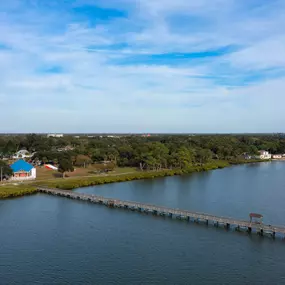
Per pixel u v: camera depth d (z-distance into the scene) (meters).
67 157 187.62
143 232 78.44
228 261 62.22
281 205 105.81
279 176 172.50
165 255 64.75
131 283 53.94
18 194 119.56
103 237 74.75
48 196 119.56
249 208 102.12
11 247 68.56
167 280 54.88
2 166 144.38
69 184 136.50
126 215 93.81
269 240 73.00
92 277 55.91
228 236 75.62
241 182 152.38
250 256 64.50
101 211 98.25
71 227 82.00
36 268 59.12
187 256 64.38
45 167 189.50
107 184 147.88
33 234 76.56
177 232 78.50
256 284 53.84
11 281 54.62
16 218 89.75
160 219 89.69
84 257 63.66
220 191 130.12
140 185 145.12
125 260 62.41
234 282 54.44
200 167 196.75
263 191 129.62
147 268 59.12
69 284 53.66
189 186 142.12
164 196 121.19
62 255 64.56
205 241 72.44
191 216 87.94
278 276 56.50
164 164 195.38
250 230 78.69
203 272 57.78
